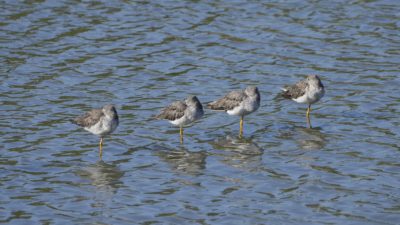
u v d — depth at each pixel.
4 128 30.84
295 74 36.66
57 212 24.20
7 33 41.03
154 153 29.05
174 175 27.03
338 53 38.97
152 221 23.61
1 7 44.50
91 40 40.59
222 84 35.62
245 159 28.36
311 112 33.12
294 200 24.91
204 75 36.69
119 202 24.95
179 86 35.44
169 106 29.89
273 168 27.47
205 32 41.66
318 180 26.36
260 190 25.69
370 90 34.94
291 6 45.03
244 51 39.44
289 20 43.00
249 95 30.20
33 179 26.62
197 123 32.25
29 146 29.34
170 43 40.41
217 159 28.42
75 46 39.84
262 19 43.25
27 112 32.50
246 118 32.72
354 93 34.72
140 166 27.84
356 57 38.47
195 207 24.52
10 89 34.78
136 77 36.47
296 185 26.00
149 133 30.95
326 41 40.38
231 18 43.41
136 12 44.22
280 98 34.53
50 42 40.22
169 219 23.73
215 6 45.12
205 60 38.44
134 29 42.00
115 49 39.59
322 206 24.45
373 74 36.53
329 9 44.47
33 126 31.17
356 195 25.19
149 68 37.50
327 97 34.50
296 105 33.97
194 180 26.58
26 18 43.09
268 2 45.69
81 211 24.30
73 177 26.84
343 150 28.97
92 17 43.47
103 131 27.95
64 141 29.95
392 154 28.42
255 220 23.56
